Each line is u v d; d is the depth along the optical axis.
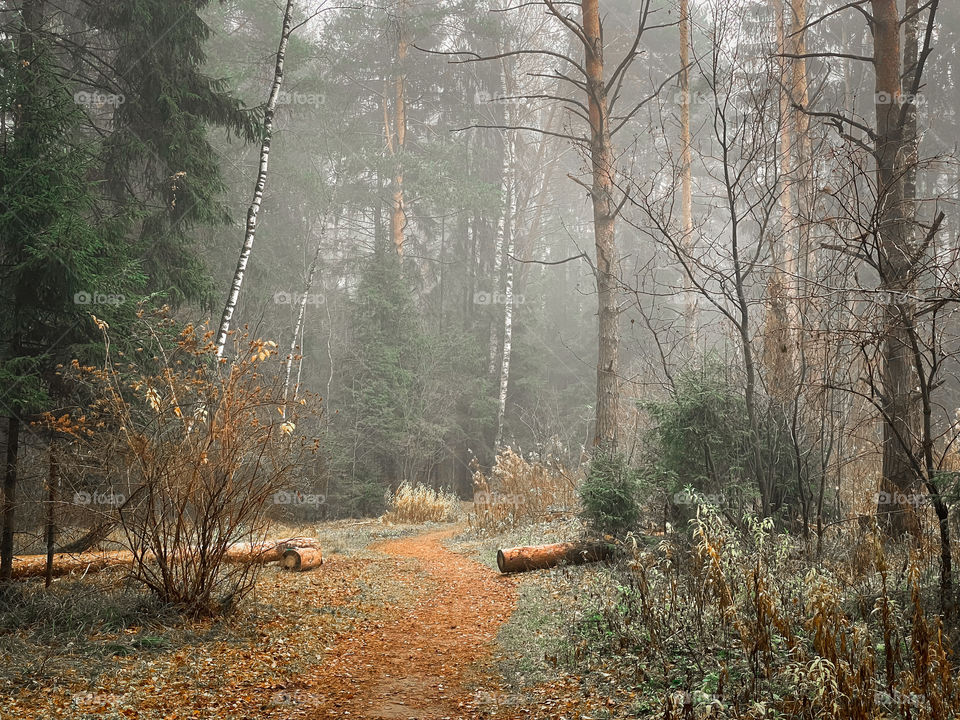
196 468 8.98
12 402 9.82
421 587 12.27
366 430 30.53
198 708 6.27
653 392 18.33
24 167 10.38
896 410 10.55
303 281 31.36
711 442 11.33
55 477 9.52
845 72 25.61
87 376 10.81
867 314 9.33
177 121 15.23
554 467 20.17
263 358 9.60
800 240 10.88
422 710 6.52
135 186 17.55
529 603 10.29
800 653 5.45
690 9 21.19
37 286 10.61
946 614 6.39
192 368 12.38
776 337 11.41
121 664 7.20
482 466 36.72
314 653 8.09
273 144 30.58
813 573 6.14
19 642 7.54
